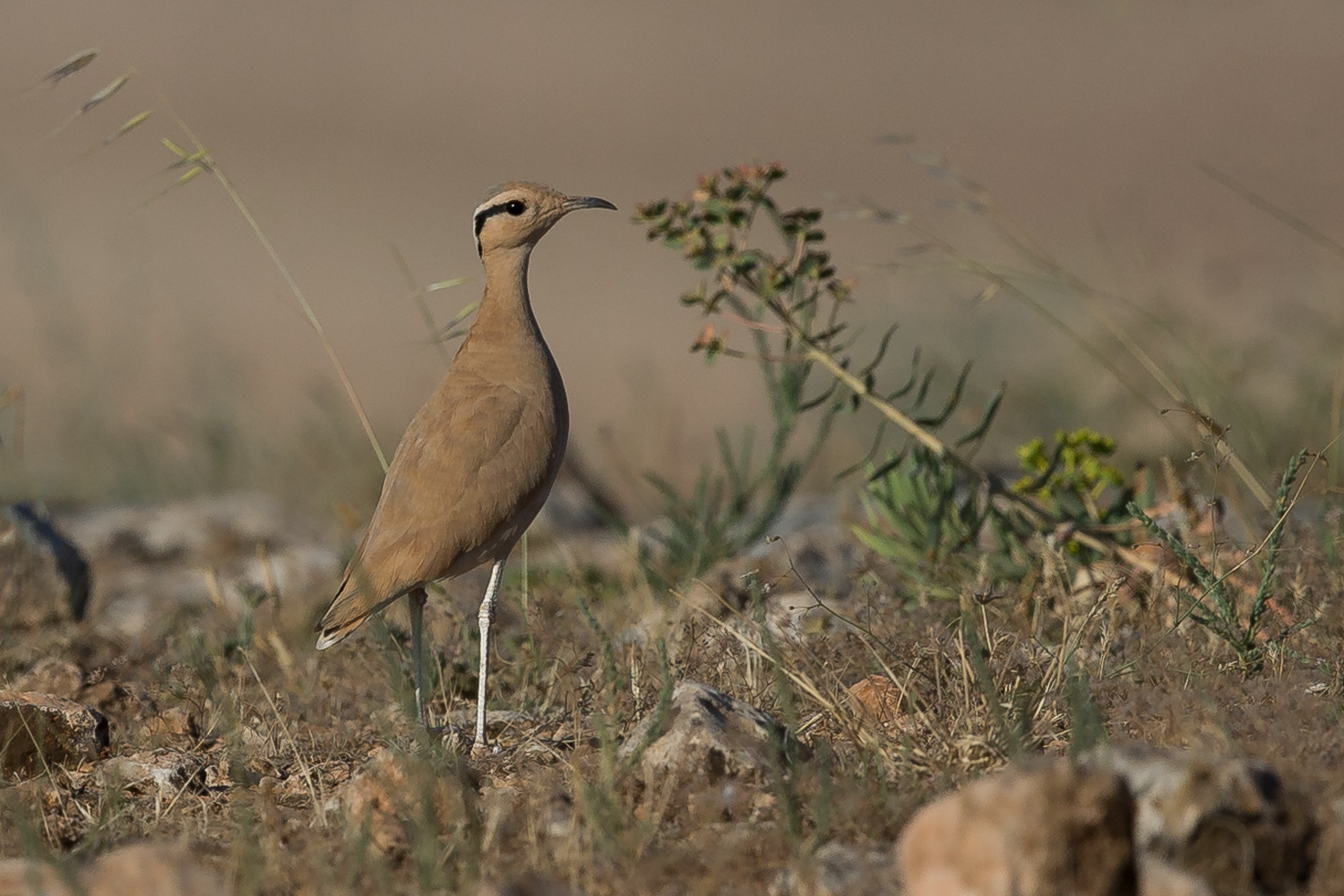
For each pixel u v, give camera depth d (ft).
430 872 20.66
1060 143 140.36
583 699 29.66
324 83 216.74
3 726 28.09
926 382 35.50
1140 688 26.55
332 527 52.70
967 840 18.99
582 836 22.24
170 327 89.40
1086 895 18.75
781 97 189.57
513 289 31.86
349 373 83.46
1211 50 144.77
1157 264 63.93
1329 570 31.17
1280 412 46.16
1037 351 60.13
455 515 29.66
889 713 26.81
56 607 40.60
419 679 29.78
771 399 40.91
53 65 222.48
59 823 25.02
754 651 28.43
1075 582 33.27
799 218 34.45
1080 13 176.45
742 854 21.53
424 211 141.59
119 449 62.90
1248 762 20.21
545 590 38.63
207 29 236.43
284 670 33.24
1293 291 60.64
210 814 25.64
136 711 31.81
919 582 33.83
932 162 40.29
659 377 81.41
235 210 135.44
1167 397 49.11
